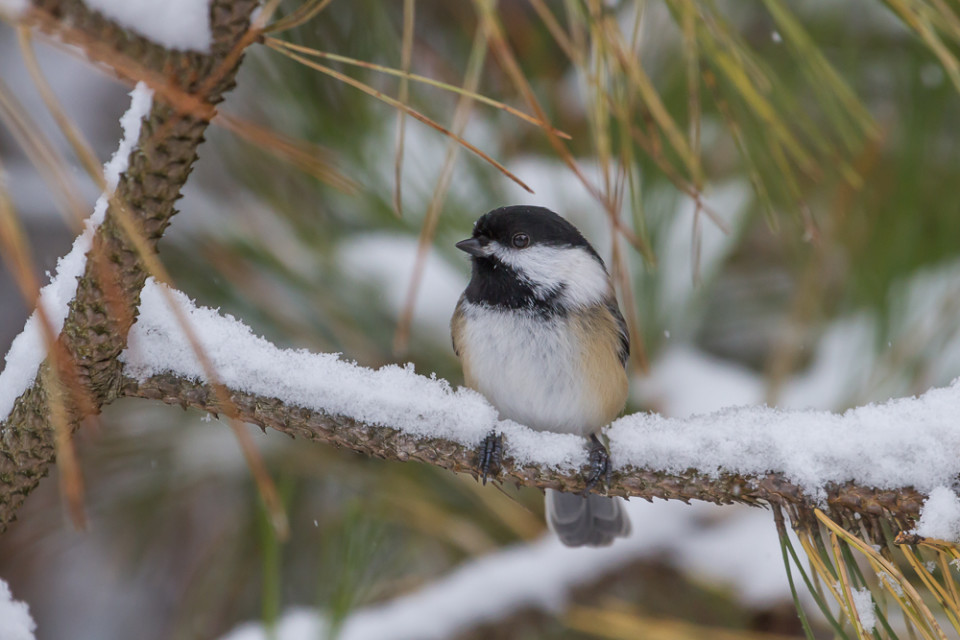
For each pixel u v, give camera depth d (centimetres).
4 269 383
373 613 375
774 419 365
